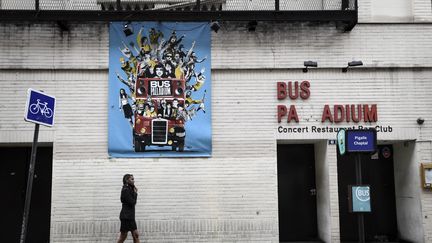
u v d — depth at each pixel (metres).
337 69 10.65
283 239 11.36
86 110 10.35
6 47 10.39
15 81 10.34
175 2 10.84
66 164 10.17
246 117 10.46
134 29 10.56
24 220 6.45
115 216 10.07
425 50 10.76
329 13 10.41
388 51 10.73
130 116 10.35
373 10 10.89
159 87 10.46
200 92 10.49
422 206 10.30
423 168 10.30
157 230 10.08
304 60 10.61
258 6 10.75
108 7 10.79
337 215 10.24
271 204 10.23
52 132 10.24
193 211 10.16
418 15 10.87
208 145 10.34
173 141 10.32
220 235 10.12
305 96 10.52
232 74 10.59
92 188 10.13
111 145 10.23
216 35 10.63
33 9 10.43
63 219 10.01
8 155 11.20
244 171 10.31
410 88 10.65
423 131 10.54
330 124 10.49
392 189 11.68
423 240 10.24
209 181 10.26
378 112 10.56
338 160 11.62
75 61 10.43
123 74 10.46
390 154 11.75
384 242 11.37
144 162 10.26
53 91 10.37
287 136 10.44
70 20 10.28
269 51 10.62
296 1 10.86
